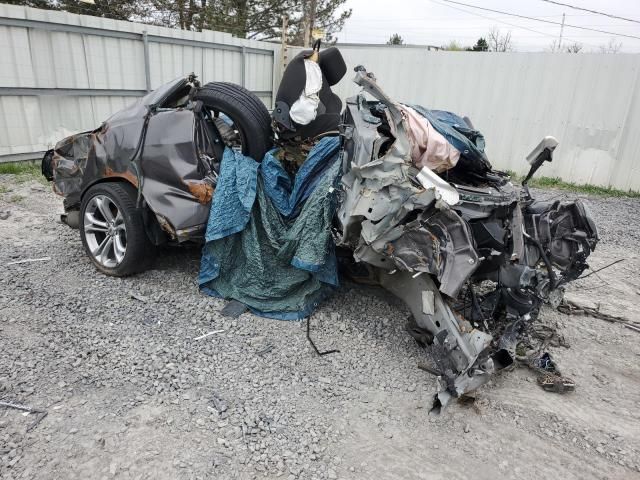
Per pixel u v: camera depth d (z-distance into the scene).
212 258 4.10
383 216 3.21
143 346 3.40
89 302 3.92
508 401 3.21
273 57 13.47
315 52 4.58
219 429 2.73
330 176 3.76
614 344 4.00
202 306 4.01
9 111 7.83
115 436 2.62
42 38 8.06
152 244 4.38
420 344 3.61
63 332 3.49
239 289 4.09
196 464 2.49
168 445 2.59
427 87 11.30
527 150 10.45
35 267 4.47
